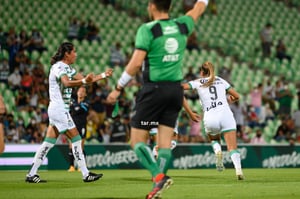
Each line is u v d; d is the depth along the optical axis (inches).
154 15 922.1
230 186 1305.4
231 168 2439.7
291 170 2246.6
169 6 919.0
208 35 3727.9
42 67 2866.6
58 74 1334.9
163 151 916.0
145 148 904.9
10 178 1672.0
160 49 892.6
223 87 1508.4
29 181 1450.5
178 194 1102.4
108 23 3516.2
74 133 1412.4
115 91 898.7
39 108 2625.5
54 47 3206.2
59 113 1384.1
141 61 882.1
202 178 1649.9
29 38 3075.8
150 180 1563.7
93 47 3297.2
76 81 1302.9
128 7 3663.9
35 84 2760.8
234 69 3535.9
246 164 2518.5
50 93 1400.1
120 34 3469.5
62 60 1368.1
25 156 2292.1
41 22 3334.2
